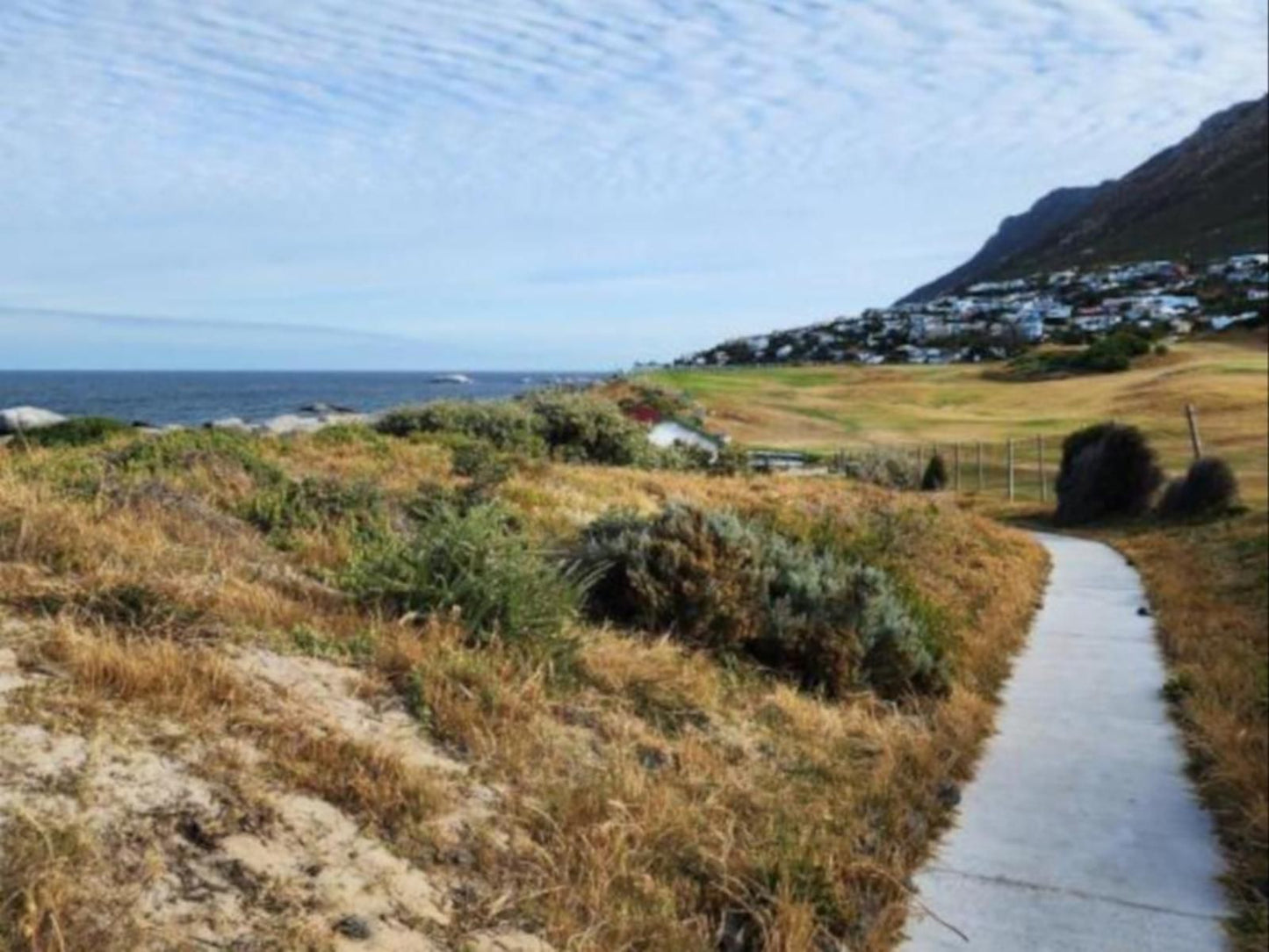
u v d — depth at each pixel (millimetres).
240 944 3383
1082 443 29641
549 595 7020
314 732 4691
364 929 3662
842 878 5098
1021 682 10102
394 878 4004
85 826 3572
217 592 5820
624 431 25156
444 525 7500
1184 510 25156
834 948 4566
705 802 5387
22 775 3742
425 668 5672
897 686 8531
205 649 5059
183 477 9516
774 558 9219
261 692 4930
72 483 8016
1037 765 7562
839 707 7863
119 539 6234
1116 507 27859
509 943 3908
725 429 63531
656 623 8094
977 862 5863
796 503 16734
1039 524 29906
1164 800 6816
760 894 4645
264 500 8930
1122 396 75188
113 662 4539
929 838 6129
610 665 6828
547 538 9844
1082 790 7012
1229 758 7047
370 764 4594
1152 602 14516
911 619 9258
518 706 5695
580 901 4238
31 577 5379
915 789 6469
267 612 5848
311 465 12812
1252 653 10273
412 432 20109
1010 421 68875
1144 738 8180
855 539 12867
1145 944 4980
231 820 3920
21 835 3402
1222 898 5453
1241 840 6070
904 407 77250
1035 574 17016
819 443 59281
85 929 3137
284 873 3789
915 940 4984
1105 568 18562
